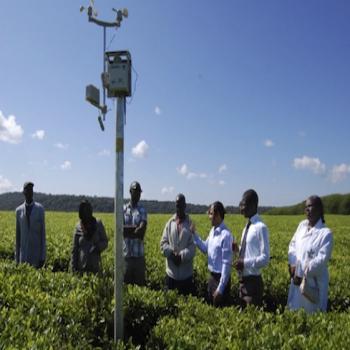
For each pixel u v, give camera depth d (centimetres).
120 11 522
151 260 1143
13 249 1355
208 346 484
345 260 1347
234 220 3030
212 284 764
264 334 512
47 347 439
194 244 860
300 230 718
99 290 655
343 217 4850
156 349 503
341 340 494
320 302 667
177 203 864
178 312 624
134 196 902
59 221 2653
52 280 737
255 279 697
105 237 867
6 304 612
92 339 535
